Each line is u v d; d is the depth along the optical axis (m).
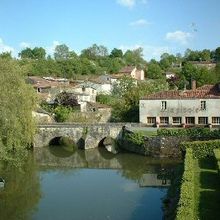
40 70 144.00
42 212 35.94
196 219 25.89
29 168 56.22
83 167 57.09
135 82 111.19
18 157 48.69
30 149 72.12
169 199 36.47
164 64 194.88
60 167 57.09
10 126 38.00
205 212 27.17
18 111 41.00
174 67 194.75
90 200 39.62
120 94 110.75
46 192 42.97
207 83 107.25
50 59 168.50
